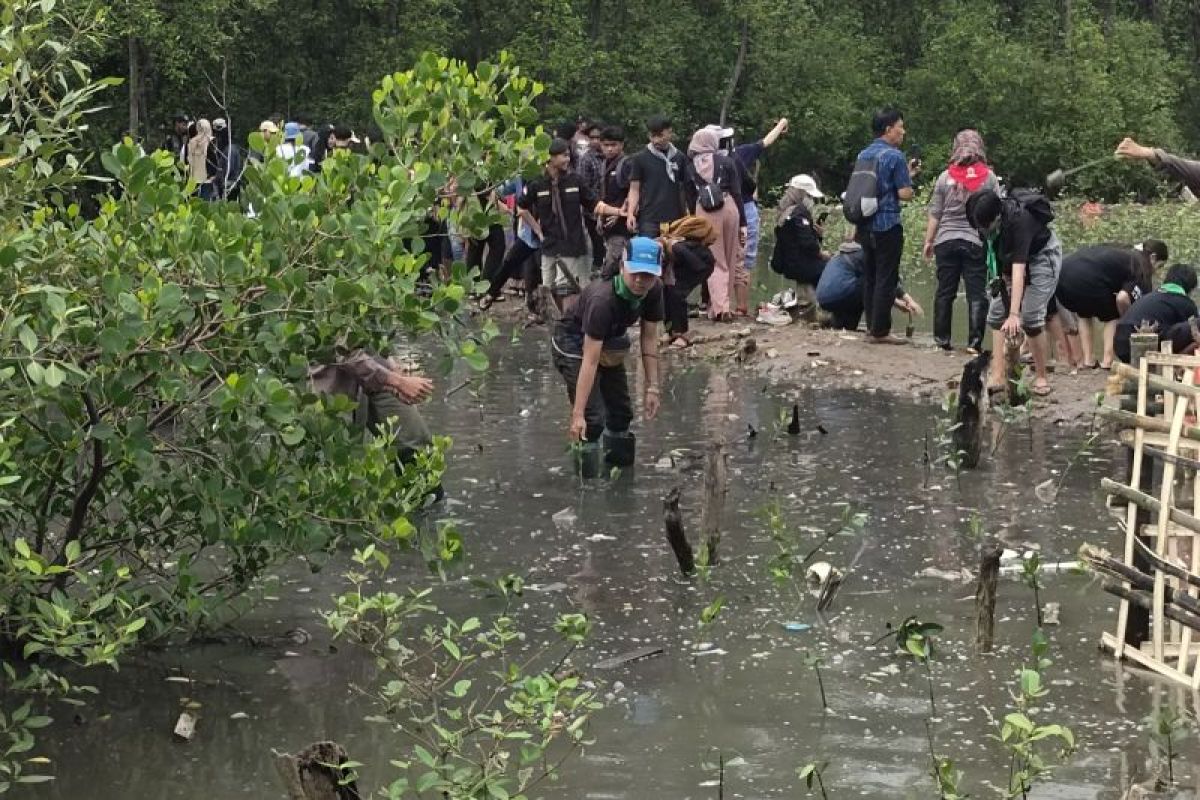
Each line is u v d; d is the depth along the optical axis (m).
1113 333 13.94
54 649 6.20
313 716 6.54
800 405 13.27
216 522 6.71
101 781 5.94
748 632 7.58
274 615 7.75
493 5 45.38
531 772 5.96
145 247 6.63
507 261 18.16
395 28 42.69
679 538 8.37
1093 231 30.75
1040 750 6.18
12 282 6.27
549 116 46.06
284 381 6.82
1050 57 54.53
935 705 6.66
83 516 6.88
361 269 6.70
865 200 15.49
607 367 10.64
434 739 6.27
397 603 6.48
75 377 6.22
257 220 6.76
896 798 5.76
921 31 56.50
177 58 33.72
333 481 6.97
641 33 48.84
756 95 52.50
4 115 6.96
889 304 15.76
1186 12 62.25
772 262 18.12
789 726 6.44
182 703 6.67
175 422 7.04
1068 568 8.55
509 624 7.10
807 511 9.78
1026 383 12.54
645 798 5.77
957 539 9.13
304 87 41.41
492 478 10.57
